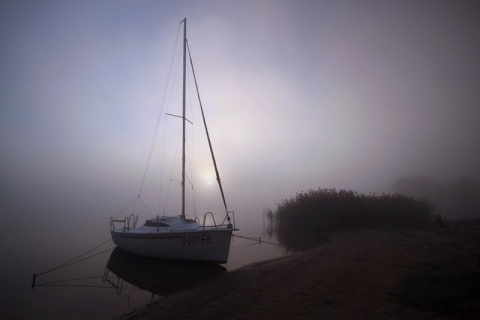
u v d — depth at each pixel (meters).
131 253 13.90
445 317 4.76
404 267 8.09
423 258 8.79
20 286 10.70
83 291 9.95
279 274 8.93
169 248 11.81
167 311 7.12
